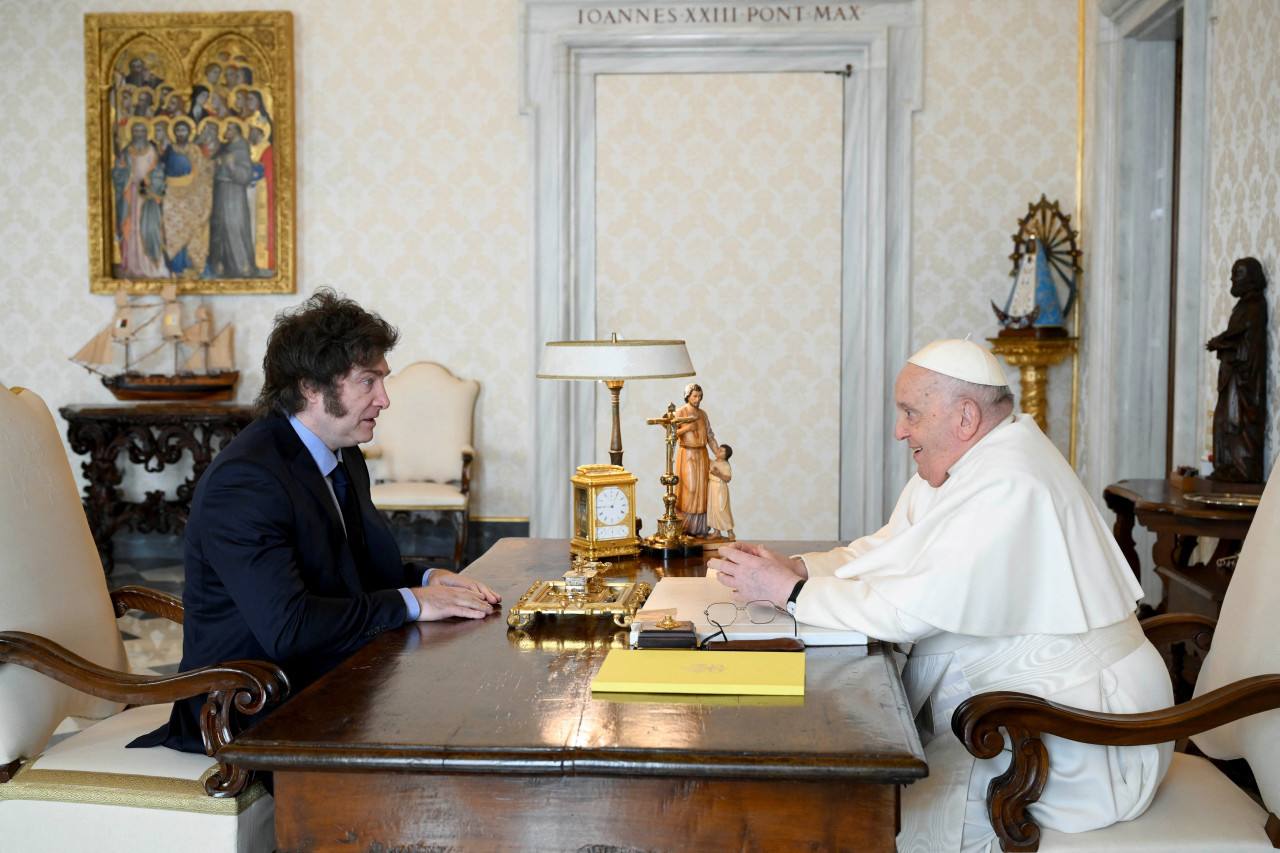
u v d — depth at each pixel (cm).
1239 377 449
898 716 188
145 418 692
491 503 740
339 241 732
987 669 238
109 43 723
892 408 718
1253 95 458
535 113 711
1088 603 235
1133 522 471
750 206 721
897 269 712
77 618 262
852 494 732
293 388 261
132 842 226
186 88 726
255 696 222
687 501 329
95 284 733
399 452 713
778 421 731
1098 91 652
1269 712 215
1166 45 630
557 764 171
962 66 700
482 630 250
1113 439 645
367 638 246
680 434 328
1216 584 399
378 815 177
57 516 264
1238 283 447
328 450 271
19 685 238
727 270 725
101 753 241
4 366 748
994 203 705
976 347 255
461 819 176
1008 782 212
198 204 732
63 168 737
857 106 710
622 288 730
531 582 297
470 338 732
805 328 725
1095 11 657
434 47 718
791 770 168
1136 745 211
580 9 705
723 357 730
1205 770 247
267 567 239
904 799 233
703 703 195
